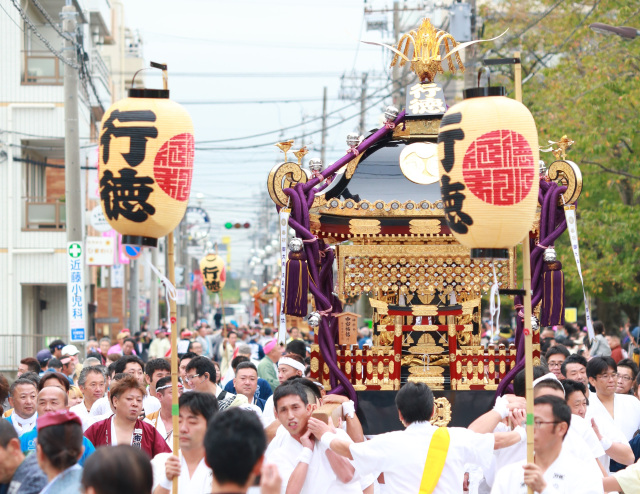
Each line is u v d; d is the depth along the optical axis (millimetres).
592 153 34719
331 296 15516
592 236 37000
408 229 14172
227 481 8000
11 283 45844
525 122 11148
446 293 14680
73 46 30484
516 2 44719
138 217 11539
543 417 10711
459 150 11211
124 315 73188
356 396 13977
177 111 11625
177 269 91938
